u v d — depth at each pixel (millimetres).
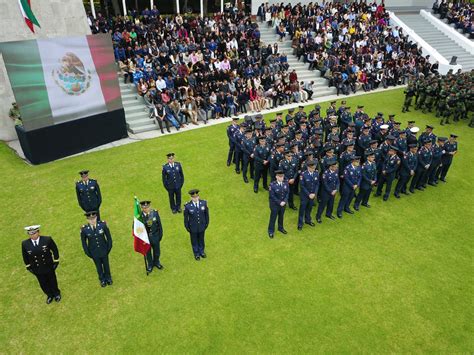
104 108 14875
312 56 24734
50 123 13336
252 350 6371
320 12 29078
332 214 10766
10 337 6691
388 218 10570
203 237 8609
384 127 12961
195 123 17734
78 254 8844
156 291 7703
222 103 18844
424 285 7938
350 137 12352
